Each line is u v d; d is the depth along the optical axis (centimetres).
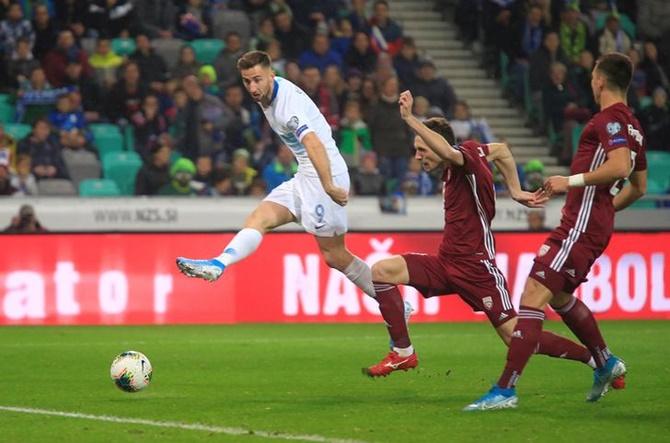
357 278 2280
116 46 5072
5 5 4938
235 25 5228
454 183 2138
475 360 2894
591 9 5741
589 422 1903
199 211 4475
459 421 1911
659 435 1788
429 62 5156
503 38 5588
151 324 3909
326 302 4016
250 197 4519
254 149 4759
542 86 5366
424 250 4041
